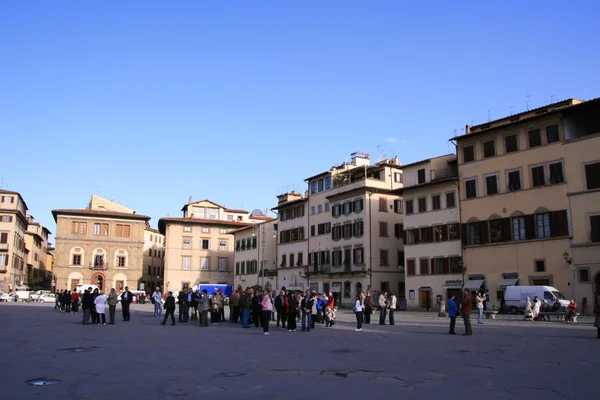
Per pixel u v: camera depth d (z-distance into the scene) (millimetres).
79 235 95312
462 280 54531
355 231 68188
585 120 46438
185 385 11656
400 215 69625
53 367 14086
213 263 101625
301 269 78438
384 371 13766
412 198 61812
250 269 92812
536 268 48250
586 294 44469
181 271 99000
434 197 59062
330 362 15445
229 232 100875
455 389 11352
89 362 15062
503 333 26031
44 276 140000
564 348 18906
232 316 35500
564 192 46750
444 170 59500
